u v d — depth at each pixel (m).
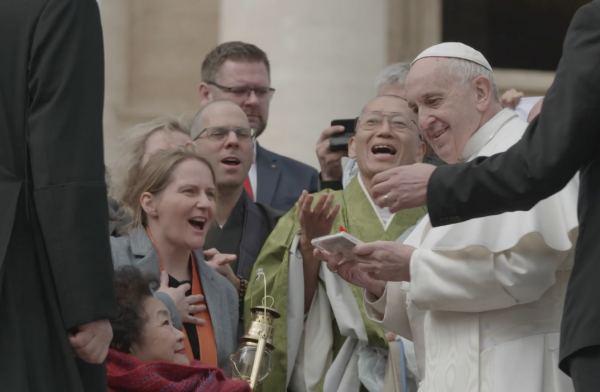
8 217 5.90
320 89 14.97
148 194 8.37
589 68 5.66
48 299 5.96
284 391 8.48
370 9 15.38
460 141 7.43
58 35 6.11
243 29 15.43
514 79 19.59
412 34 18.19
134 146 9.86
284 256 8.79
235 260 9.21
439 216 6.19
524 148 5.89
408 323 7.84
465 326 7.06
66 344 5.91
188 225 8.30
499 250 6.79
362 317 8.56
